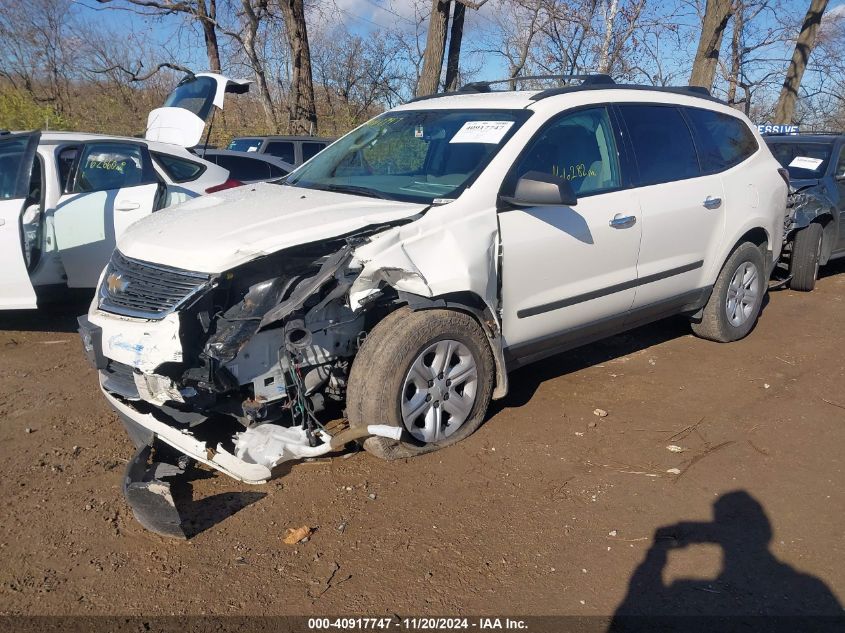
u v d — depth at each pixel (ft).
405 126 16.05
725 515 11.57
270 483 12.23
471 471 12.67
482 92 16.96
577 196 14.71
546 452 13.39
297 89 55.83
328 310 12.17
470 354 13.28
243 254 11.32
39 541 10.69
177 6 53.57
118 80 63.00
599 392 16.25
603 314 15.65
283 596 9.62
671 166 16.89
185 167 23.26
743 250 18.93
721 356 18.69
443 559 10.39
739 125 19.47
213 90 22.94
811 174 26.91
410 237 12.16
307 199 13.65
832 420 14.99
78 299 20.11
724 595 9.76
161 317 11.32
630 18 48.42
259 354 11.74
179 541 10.74
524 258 13.60
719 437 14.19
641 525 11.27
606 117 15.79
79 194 19.66
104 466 12.84
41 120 49.29
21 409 15.08
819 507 11.85
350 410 12.43
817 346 19.66
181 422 12.25
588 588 9.86
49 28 62.39
